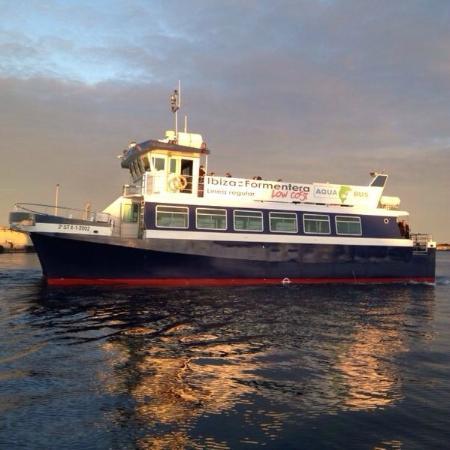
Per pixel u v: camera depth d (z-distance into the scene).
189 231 25.53
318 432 7.30
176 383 9.30
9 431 7.04
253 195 27.50
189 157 26.86
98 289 23.08
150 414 7.77
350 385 9.48
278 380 9.70
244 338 13.49
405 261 30.45
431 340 13.84
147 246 24.67
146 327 14.59
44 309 17.45
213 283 26.08
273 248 27.22
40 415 7.61
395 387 9.41
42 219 23.55
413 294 25.44
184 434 7.09
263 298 21.78
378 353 12.11
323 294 23.95
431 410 8.23
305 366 10.76
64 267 24.28
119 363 10.52
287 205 27.91
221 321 15.98
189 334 13.80
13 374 9.60
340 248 28.78
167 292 22.58
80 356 11.02
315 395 8.86
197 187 26.66
